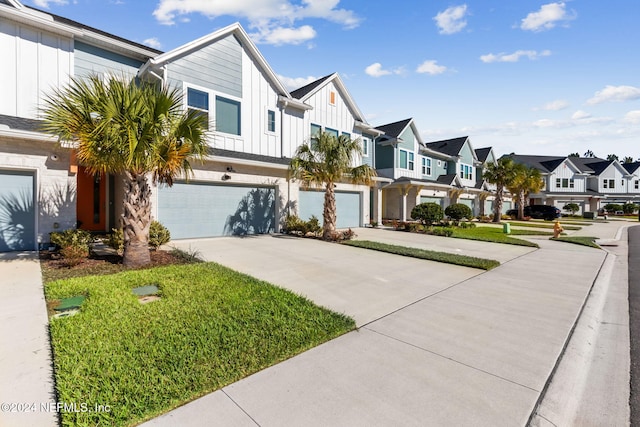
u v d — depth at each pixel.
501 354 3.44
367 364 3.15
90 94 6.13
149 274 6.04
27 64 9.17
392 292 5.73
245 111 13.37
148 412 2.29
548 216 30.52
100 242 9.84
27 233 8.26
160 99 6.29
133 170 6.62
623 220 31.67
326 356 3.30
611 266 8.91
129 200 6.77
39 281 5.59
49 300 4.60
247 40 13.17
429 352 3.44
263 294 5.11
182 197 10.82
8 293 4.92
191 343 3.34
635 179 44.69
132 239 6.79
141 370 2.80
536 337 3.90
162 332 3.57
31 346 3.28
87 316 3.92
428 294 5.65
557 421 2.41
